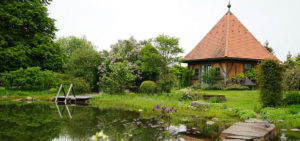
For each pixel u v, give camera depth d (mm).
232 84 19609
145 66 16906
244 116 7383
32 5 20516
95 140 3721
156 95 12992
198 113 8406
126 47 19125
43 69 21125
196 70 23438
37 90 15750
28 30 20625
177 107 9523
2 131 5258
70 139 4605
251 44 22469
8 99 12914
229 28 23266
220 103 10391
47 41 20891
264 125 6164
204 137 4922
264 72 9188
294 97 9453
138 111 8953
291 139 4832
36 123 6273
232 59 20406
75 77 17875
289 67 11805
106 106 10766
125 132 5250
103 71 17453
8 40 19062
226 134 5203
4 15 18344
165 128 5785
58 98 13258
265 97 9047
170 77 14922
